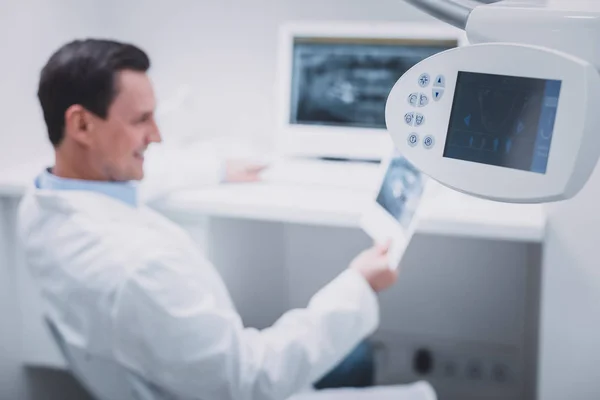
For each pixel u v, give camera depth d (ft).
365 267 3.58
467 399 5.78
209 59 5.62
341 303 3.45
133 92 3.30
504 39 2.22
